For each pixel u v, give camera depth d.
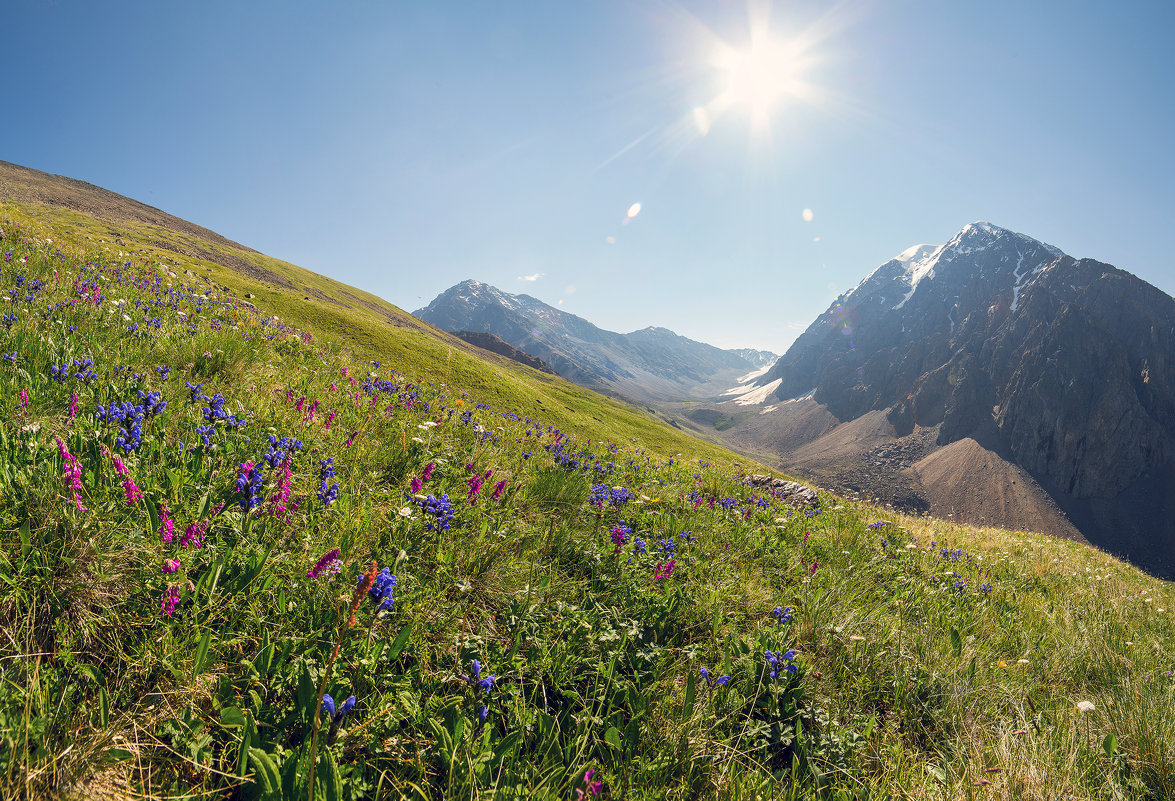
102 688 2.24
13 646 2.27
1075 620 6.88
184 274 23.17
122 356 5.98
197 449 3.85
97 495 3.11
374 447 5.73
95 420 3.92
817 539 7.92
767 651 3.62
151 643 2.49
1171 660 6.16
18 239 12.87
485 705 2.83
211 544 3.13
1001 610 7.04
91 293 8.47
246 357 7.52
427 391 11.46
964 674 4.43
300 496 3.95
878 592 6.28
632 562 4.95
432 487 5.20
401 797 2.29
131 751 2.13
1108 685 4.96
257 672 2.54
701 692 3.44
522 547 4.62
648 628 4.03
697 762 2.95
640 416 101.12
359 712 2.57
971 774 3.24
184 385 5.75
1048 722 4.15
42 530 2.66
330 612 2.96
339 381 8.44
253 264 90.19
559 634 3.62
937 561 9.20
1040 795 3.05
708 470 13.48
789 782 2.99
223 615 2.77
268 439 4.75
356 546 3.61
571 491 6.35
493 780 2.47
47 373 4.79
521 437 10.54
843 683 4.03
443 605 3.47
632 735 2.96
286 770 2.16
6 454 3.13
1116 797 3.32
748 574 5.74
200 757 2.21
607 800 2.59
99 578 2.63
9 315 5.88
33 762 1.95
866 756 3.31
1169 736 3.90
